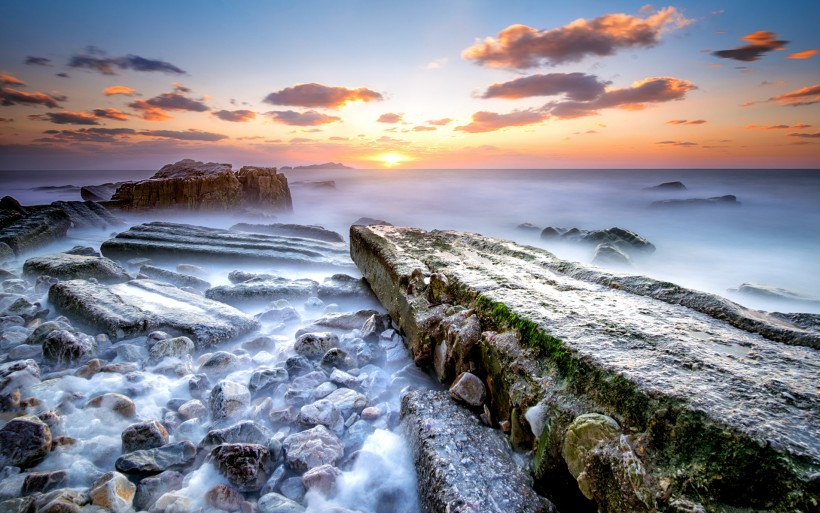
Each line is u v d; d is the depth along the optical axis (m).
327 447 2.84
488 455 2.45
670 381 2.01
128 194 16.31
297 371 4.02
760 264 13.68
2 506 2.21
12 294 5.70
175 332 4.66
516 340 2.86
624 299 3.38
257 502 2.45
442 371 3.58
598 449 1.92
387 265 5.32
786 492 1.47
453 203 32.91
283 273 8.20
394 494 2.54
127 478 2.56
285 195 21.00
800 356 2.34
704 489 1.62
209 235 10.19
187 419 3.27
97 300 5.23
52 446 2.78
